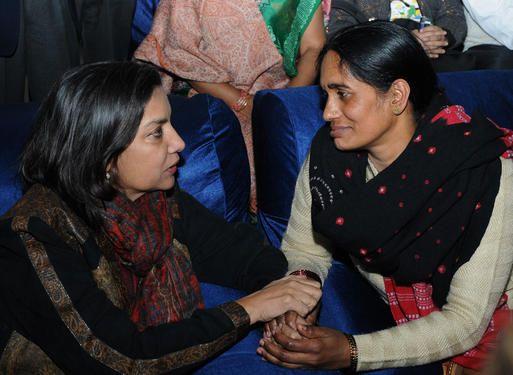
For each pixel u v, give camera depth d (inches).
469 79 73.6
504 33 107.9
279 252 59.4
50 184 46.8
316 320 55.4
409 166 48.4
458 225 48.5
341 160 53.2
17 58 101.1
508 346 15.9
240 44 84.4
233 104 85.0
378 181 49.3
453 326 49.6
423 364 51.5
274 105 65.9
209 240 58.6
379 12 104.3
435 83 48.3
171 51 84.1
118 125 44.4
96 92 44.2
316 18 87.0
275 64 86.7
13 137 57.7
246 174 67.5
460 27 108.9
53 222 45.6
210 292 58.8
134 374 46.3
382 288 56.6
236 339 50.3
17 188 56.4
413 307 54.4
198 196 63.2
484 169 47.7
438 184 48.0
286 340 50.1
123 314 47.1
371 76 45.1
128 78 45.0
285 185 66.8
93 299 45.8
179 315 54.6
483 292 49.0
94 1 104.1
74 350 45.3
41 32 99.4
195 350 48.1
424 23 104.2
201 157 62.4
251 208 85.5
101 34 106.9
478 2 107.8
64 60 102.5
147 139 46.2
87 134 44.4
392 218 49.3
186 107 63.3
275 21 84.7
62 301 44.6
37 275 44.4
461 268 49.7
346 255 65.1
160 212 53.5
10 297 45.6
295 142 64.9
